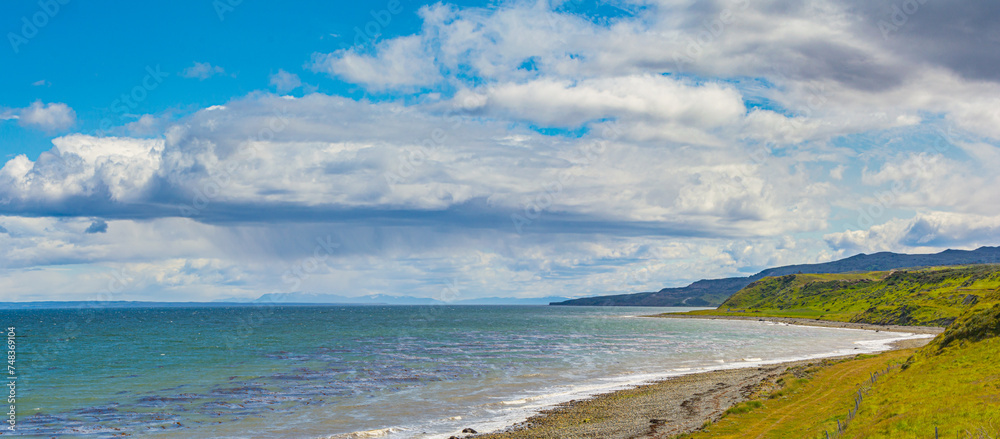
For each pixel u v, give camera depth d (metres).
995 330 45.94
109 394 58.31
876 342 125.06
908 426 30.83
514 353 100.56
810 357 94.38
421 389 61.84
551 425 45.19
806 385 55.38
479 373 73.94
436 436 42.34
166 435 42.69
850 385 53.50
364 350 105.69
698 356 96.62
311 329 179.50
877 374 52.16
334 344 119.44
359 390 61.06
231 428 44.66
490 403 54.12
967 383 37.06
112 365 82.25
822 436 34.66
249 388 62.06
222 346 114.31
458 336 147.50
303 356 94.62
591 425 44.78
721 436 38.62
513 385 64.62
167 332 162.88
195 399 55.81
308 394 58.62
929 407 32.97
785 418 42.34
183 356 94.56
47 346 115.00
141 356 94.50
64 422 46.41
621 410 50.12
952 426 28.81
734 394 54.97
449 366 81.19
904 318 190.12
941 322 171.62
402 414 49.59
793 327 196.50
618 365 83.25
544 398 56.59
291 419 47.69
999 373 36.94
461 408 52.00
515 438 41.44
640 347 114.00
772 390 53.50
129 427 44.84
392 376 70.94
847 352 103.38
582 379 69.19
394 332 164.62
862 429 33.34
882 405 38.34
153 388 61.97
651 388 61.47
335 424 46.00
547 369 78.38
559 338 140.62
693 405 50.91
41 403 53.69
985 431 26.58
